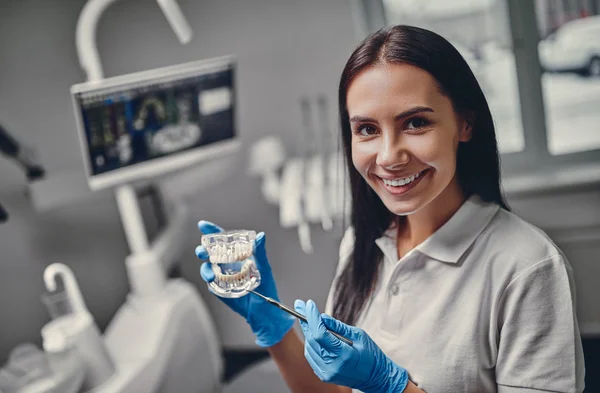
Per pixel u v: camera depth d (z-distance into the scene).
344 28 2.55
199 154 2.27
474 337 1.00
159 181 2.54
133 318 2.19
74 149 2.58
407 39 0.91
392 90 0.90
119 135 1.96
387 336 1.10
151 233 2.66
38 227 2.48
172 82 2.05
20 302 2.46
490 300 0.99
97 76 2.02
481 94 0.96
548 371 0.94
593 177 2.52
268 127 2.69
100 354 1.87
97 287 2.66
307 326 0.99
